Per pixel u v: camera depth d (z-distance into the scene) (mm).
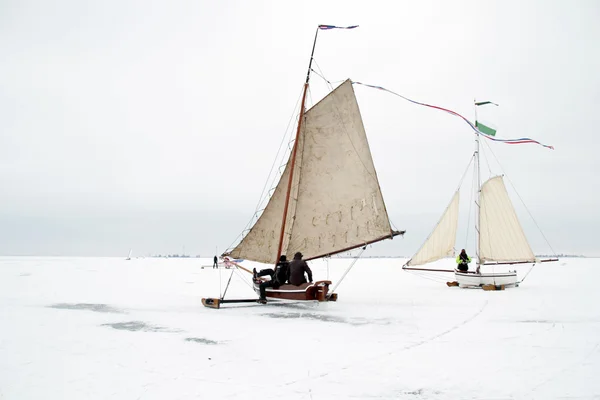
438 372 7051
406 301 17453
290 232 18688
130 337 10008
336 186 18141
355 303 16828
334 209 18109
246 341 9555
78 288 23156
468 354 8281
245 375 6910
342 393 6043
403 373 7012
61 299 17875
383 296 19578
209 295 20000
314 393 6039
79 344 9234
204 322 12211
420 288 24422
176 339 9773
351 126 17750
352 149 17766
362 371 7133
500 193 26625
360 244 17391
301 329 11062
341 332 10648
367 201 17344
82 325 11664
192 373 7016
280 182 19109
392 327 11320
